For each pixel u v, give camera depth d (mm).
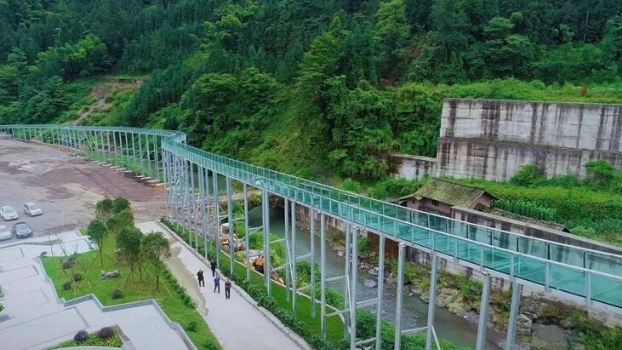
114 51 114750
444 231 18844
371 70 58062
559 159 38656
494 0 58375
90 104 101750
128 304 26234
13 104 105562
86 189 55469
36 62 114750
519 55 53125
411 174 48188
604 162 36438
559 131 39031
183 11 113062
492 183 41719
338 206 22250
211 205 47719
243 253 35812
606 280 13094
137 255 27953
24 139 90438
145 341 22641
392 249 37094
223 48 85688
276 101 68125
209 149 70062
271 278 31438
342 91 54062
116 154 70938
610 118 36312
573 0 61125
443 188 37750
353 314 21125
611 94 43500
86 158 72625
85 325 24234
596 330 26219
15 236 39344
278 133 65188
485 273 15773
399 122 52156
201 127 72188
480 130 43688
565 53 54719
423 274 34406
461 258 16609
